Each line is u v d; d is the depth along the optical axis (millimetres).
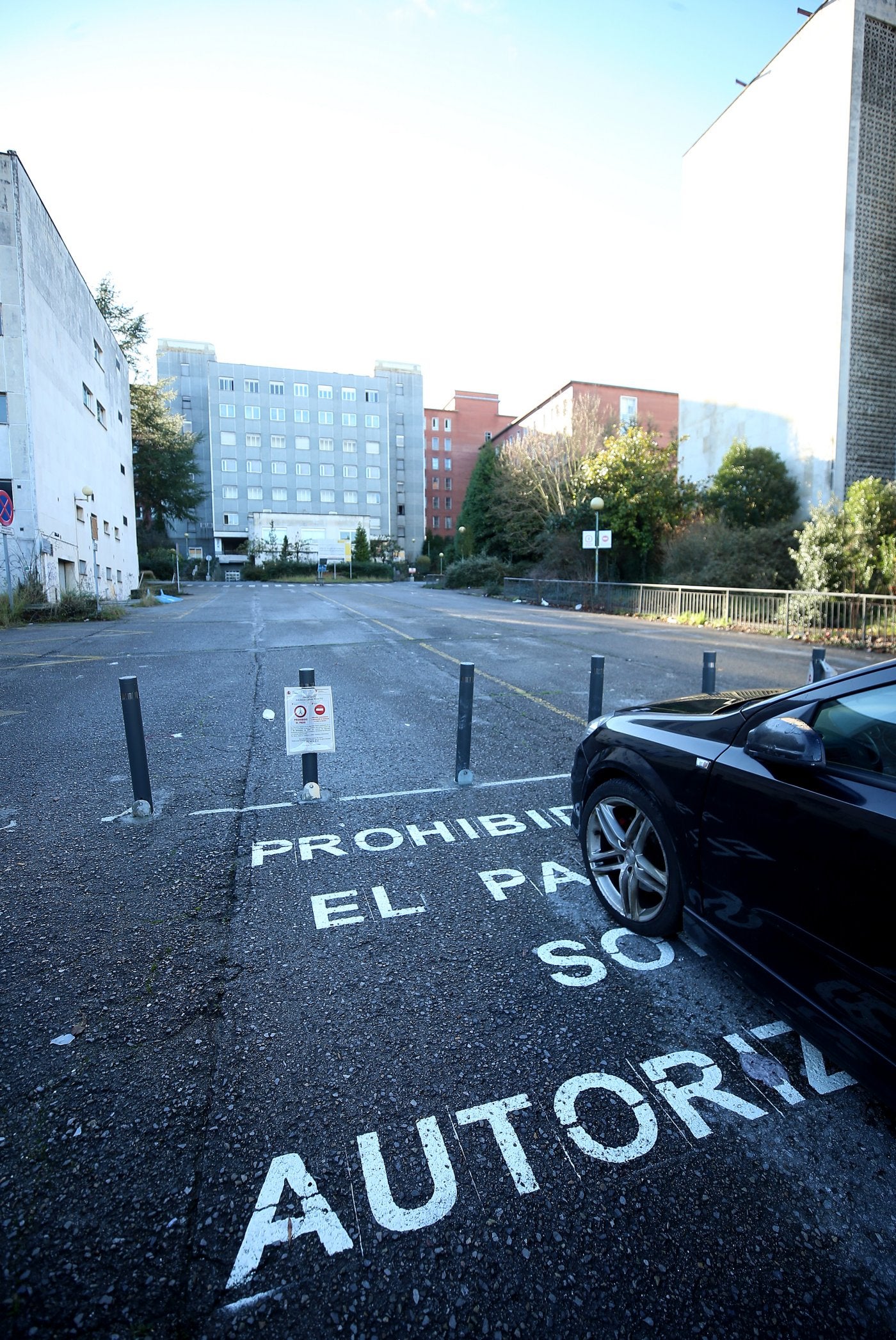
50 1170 2000
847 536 15156
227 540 79000
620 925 3338
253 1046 2512
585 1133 2141
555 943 3201
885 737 2135
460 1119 2189
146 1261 1745
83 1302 1642
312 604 27062
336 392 80312
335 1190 1942
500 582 36156
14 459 19734
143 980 2898
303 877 3838
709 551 20391
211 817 4695
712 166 25688
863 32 19953
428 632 15750
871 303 20797
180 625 17656
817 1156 2066
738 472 22203
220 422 76688
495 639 14359
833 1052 2061
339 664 10984
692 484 26141
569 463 33625
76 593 20094
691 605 18859
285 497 78938
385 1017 2672
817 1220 1858
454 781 5426
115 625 17891
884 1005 1888
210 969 2984
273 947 3152
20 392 19656
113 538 31469
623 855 3312
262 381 77812
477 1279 1704
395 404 84688
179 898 3592
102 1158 2045
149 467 46562
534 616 21000
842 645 13633
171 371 78625
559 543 28422
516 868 3965
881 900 1920
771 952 2332
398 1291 1677
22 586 19109
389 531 82688
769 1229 1835
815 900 2152
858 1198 1928
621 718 3482
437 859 4070
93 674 10031
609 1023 2645
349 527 77938
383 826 4551
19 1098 2266
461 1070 2396
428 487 88750
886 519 14844
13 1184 1956
